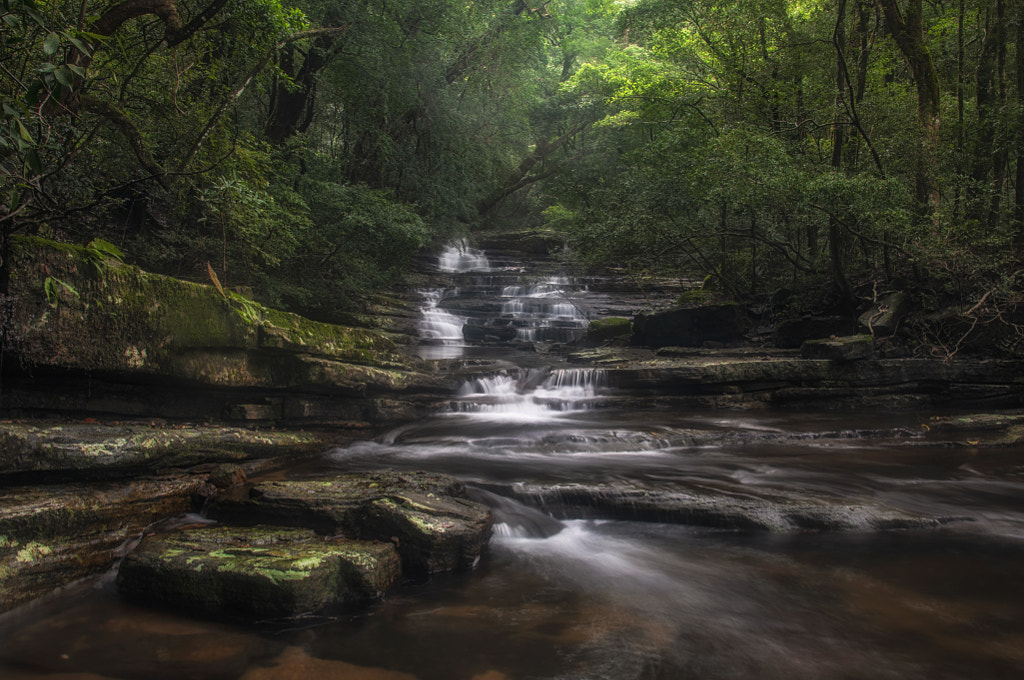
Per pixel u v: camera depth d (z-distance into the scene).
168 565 4.20
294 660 3.52
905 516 5.64
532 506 5.90
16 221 5.03
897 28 12.57
